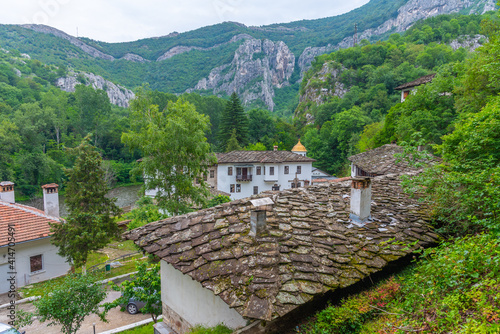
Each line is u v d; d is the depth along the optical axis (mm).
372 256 5809
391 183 9695
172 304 7402
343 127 68375
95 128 76938
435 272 4535
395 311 4613
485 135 6875
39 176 54344
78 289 9555
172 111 24344
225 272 5180
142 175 25188
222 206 7395
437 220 7273
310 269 5188
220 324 5727
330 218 6980
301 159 43938
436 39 113125
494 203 5332
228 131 68562
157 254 6215
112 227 17688
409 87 38281
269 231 5984
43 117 66438
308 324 5125
